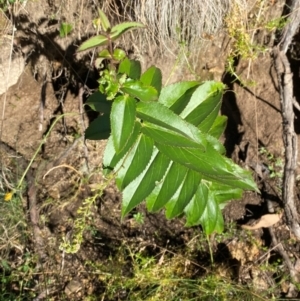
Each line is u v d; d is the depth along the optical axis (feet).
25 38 2.98
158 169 2.33
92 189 3.13
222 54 3.14
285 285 3.04
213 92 2.48
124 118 2.07
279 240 3.14
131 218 3.26
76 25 2.89
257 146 3.34
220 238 3.19
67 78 3.21
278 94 3.25
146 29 2.78
